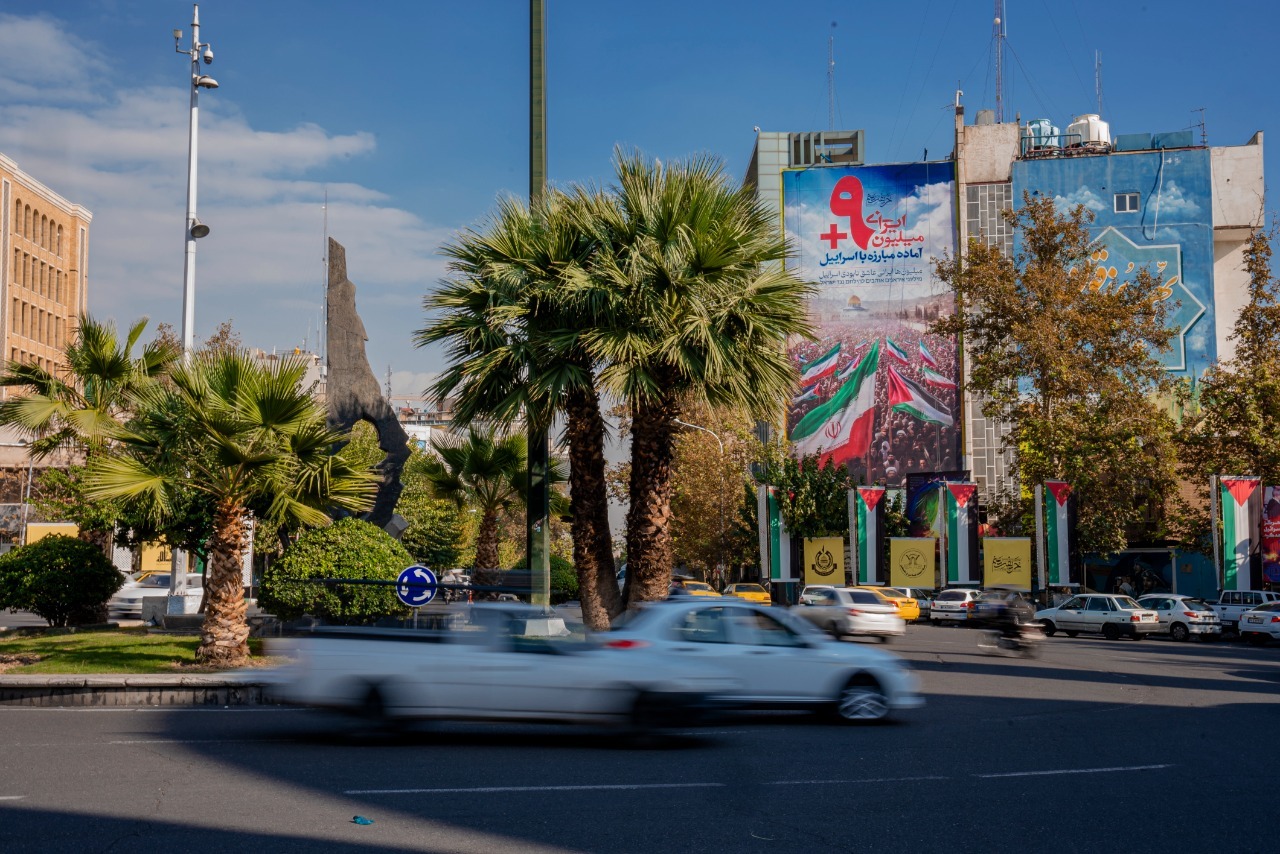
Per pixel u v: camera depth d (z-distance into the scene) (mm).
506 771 9344
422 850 6574
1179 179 64062
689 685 11148
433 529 40750
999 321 44906
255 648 18297
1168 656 26156
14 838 6750
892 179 66375
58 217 84250
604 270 18547
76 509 25016
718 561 55219
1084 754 10500
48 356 82062
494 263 19016
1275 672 21234
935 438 64688
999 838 7066
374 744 10914
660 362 18938
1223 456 41344
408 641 11219
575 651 11211
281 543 26672
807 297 21188
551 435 21422
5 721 12156
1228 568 38344
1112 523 42656
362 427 34594
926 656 24438
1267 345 40219
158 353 19203
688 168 19391
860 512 46875
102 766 9266
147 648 18109
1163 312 44969
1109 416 42156
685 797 8258
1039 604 44188
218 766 9375
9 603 22469
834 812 7773
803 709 12406
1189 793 8555
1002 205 65312
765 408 19703
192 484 16609
